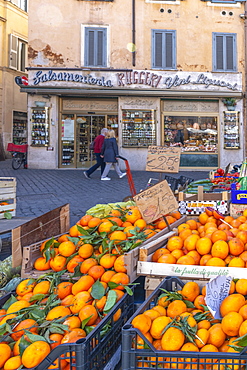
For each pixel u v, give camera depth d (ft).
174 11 54.80
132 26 54.03
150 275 8.48
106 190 31.81
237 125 55.47
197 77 54.24
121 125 54.29
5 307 8.02
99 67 53.72
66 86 52.29
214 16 55.31
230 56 55.42
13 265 9.12
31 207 23.88
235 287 7.47
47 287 8.34
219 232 9.04
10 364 5.90
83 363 5.48
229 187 15.97
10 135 73.10
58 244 9.76
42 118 53.11
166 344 5.77
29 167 53.16
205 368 5.38
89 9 53.62
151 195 11.35
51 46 53.01
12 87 73.41
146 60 54.29
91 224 10.37
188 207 13.38
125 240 9.36
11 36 72.38
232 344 5.70
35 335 6.27
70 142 55.11
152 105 54.65
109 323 6.88
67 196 28.53
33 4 52.75
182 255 9.04
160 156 13.79
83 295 7.58
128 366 5.43
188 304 7.21
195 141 55.83
